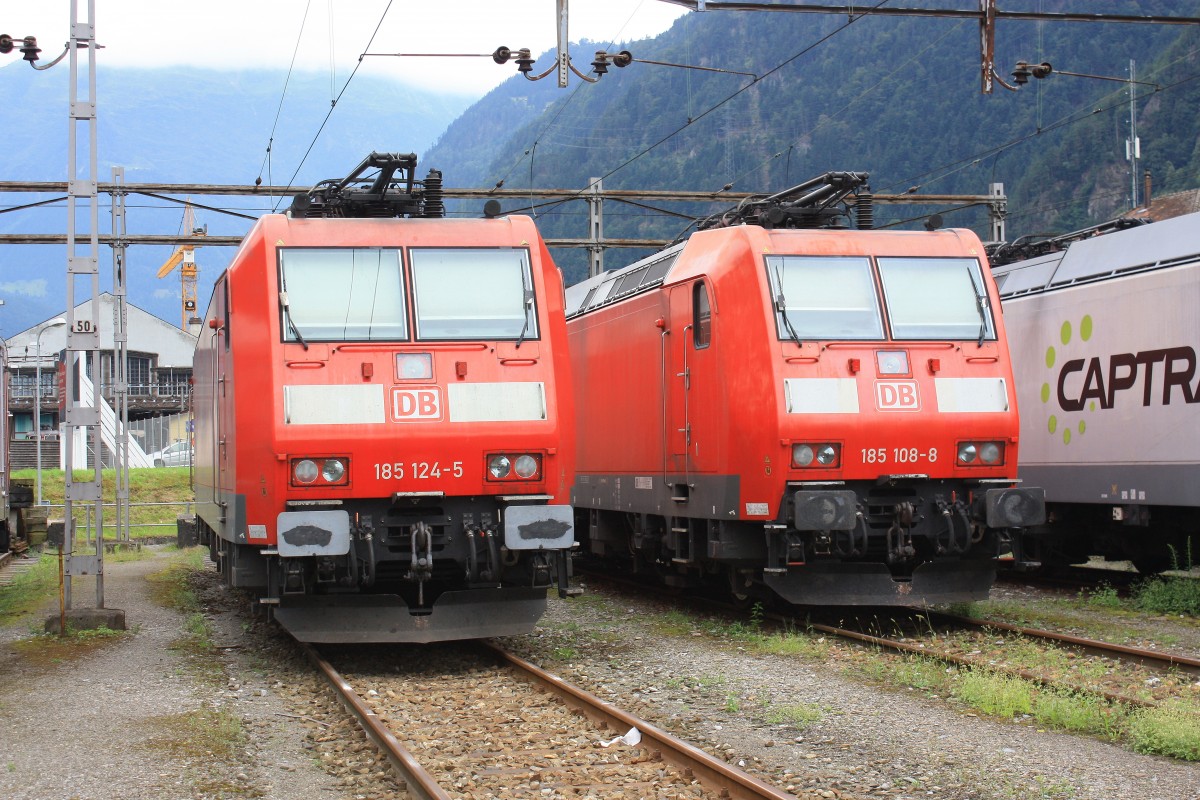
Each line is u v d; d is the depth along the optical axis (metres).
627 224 64.44
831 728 7.52
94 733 7.45
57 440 52.50
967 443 11.45
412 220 10.43
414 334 9.98
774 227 12.26
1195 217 13.56
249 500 9.76
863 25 76.56
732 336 11.68
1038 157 67.81
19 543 26.62
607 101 106.75
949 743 7.11
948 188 68.31
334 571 9.76
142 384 71.00
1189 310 13.08
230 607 14.62
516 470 9.90
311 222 10.23
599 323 15.90
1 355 21.88
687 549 13.30
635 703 8.36
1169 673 9.15
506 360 10.06
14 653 10.66
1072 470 15.06
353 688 9.05
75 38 12.29
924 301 11.77
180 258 67.12
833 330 11.44
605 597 15.03
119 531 26.52
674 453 13.09
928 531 11.54
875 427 11.22
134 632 12.01
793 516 11.13
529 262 10.45
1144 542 15.73
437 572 10.25
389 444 9.65
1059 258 15.77
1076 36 72.88
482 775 6.49
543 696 8.56
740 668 9.65
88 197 12.31
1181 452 13.20
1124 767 6.55
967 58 72.62
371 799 6.13
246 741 7.41
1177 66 61.66
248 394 9.87
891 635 11.34
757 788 5.79
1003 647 10.41
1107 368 14.39
